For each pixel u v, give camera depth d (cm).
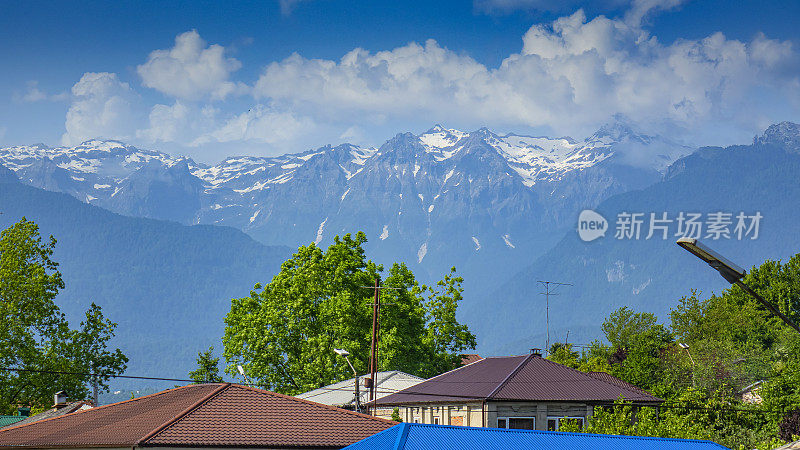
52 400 8406
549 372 5841
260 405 3897
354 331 9331
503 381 5628
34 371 7894
